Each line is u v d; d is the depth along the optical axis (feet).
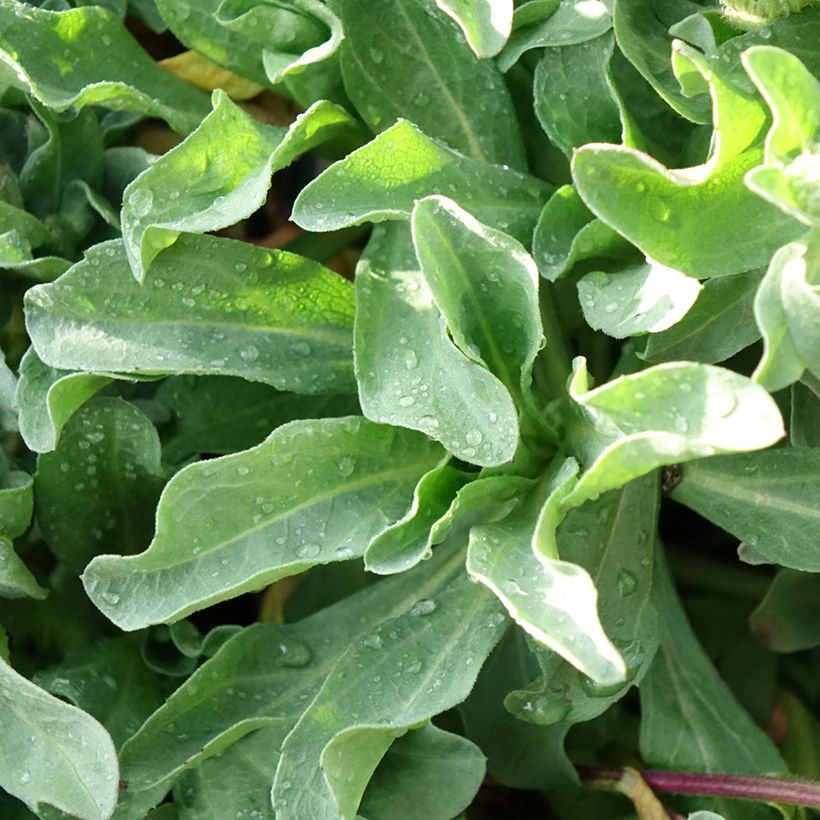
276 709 0.97
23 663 1.00
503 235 0.87
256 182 0.95
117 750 0.96
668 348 0.91
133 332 0.95
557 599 0.80
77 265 0.94
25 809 0.99
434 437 0.88
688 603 1.15
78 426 0.97
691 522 1.16
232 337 0.97
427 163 0.95
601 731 1.06
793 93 0.79
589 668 0.76
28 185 1.05
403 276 0.95
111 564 0.90
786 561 0.93
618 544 0.95
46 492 0.98
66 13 1.02
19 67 0.96
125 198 0.94
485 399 0.88
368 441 0.94
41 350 0.93
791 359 0.78
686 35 0.94
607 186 0.83
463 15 0.94
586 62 0.98
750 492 0.95
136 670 1.01
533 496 0.92
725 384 0.77
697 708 1.04
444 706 0.90
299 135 0.98
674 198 0.85
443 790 0.94
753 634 1.09
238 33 1.03
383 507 0.94
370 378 0.93
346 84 1.01
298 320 0.98
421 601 0.97
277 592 1.09
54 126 1.03
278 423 1.04
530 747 1.01
